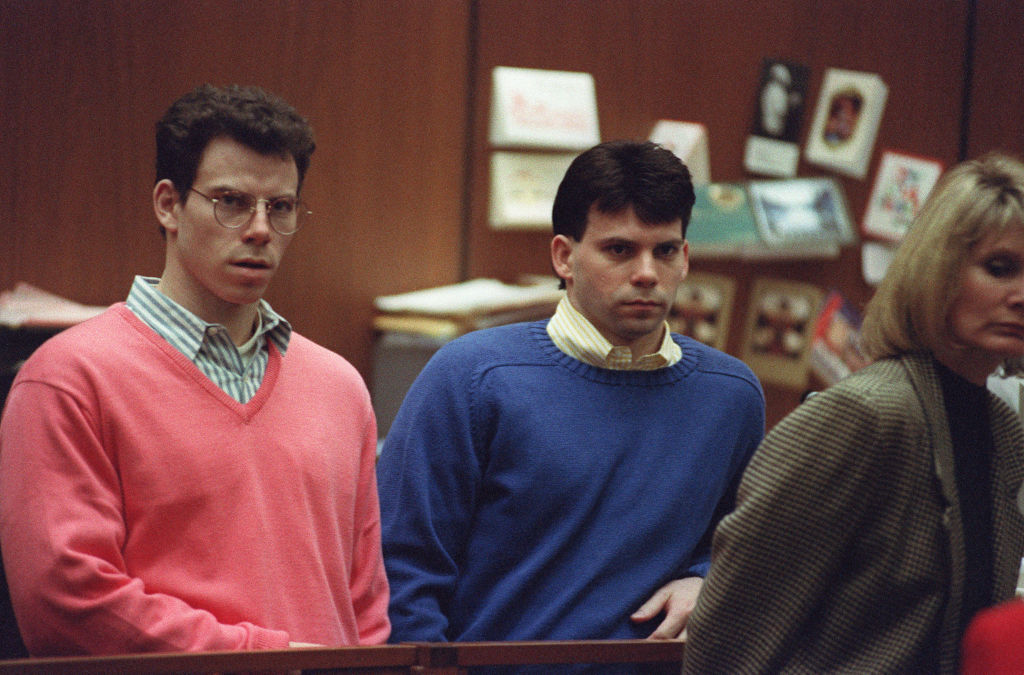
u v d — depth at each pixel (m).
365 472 4.93
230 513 4.31
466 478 5.06
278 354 4.70
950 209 3.72
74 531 4.03
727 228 9.80
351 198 8.66
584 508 4.93
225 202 4.39
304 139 4.57
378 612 4.84
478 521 5.09
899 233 10.48
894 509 3.62
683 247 5.16
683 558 5.06
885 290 3.91
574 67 9.43
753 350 10.24
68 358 4.22
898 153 10.48
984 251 3.67
